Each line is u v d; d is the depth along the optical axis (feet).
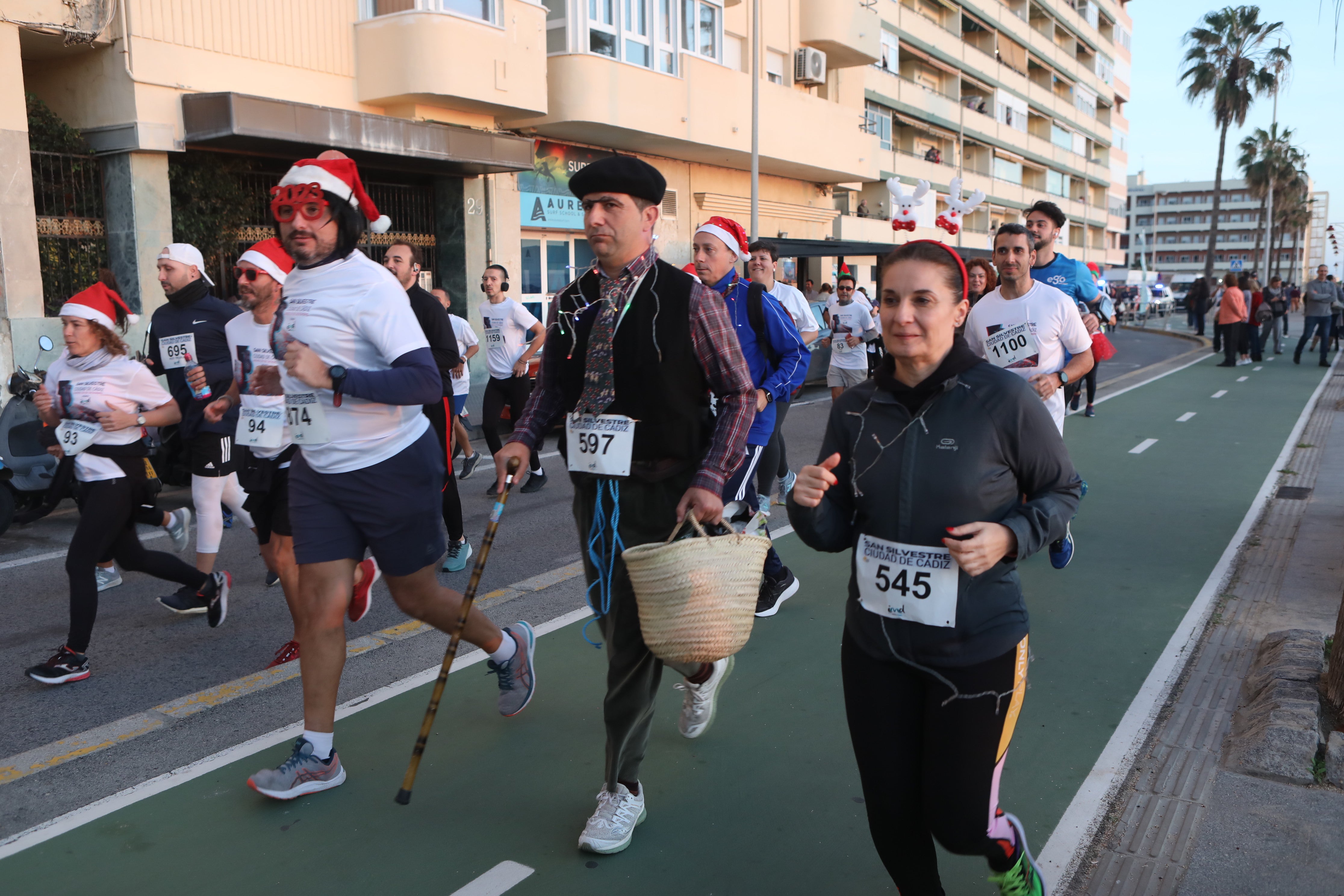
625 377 9.25
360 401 10.57
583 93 52.47
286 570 13.96
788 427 40.73
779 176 77.92
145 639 16.14
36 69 37.93
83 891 9.18
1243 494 26.27
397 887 9.20
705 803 10.66
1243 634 15.70
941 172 126.31
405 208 48.88
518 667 12.37
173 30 36.91
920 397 7.27
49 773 11.57
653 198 9.38
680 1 58.80
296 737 12.32
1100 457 32.04
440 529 11.45
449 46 43.70
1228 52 166.50
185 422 16.81
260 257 13.29
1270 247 220.02
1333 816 10.16
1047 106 172.76
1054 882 9.12
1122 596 17.71
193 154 39.29
